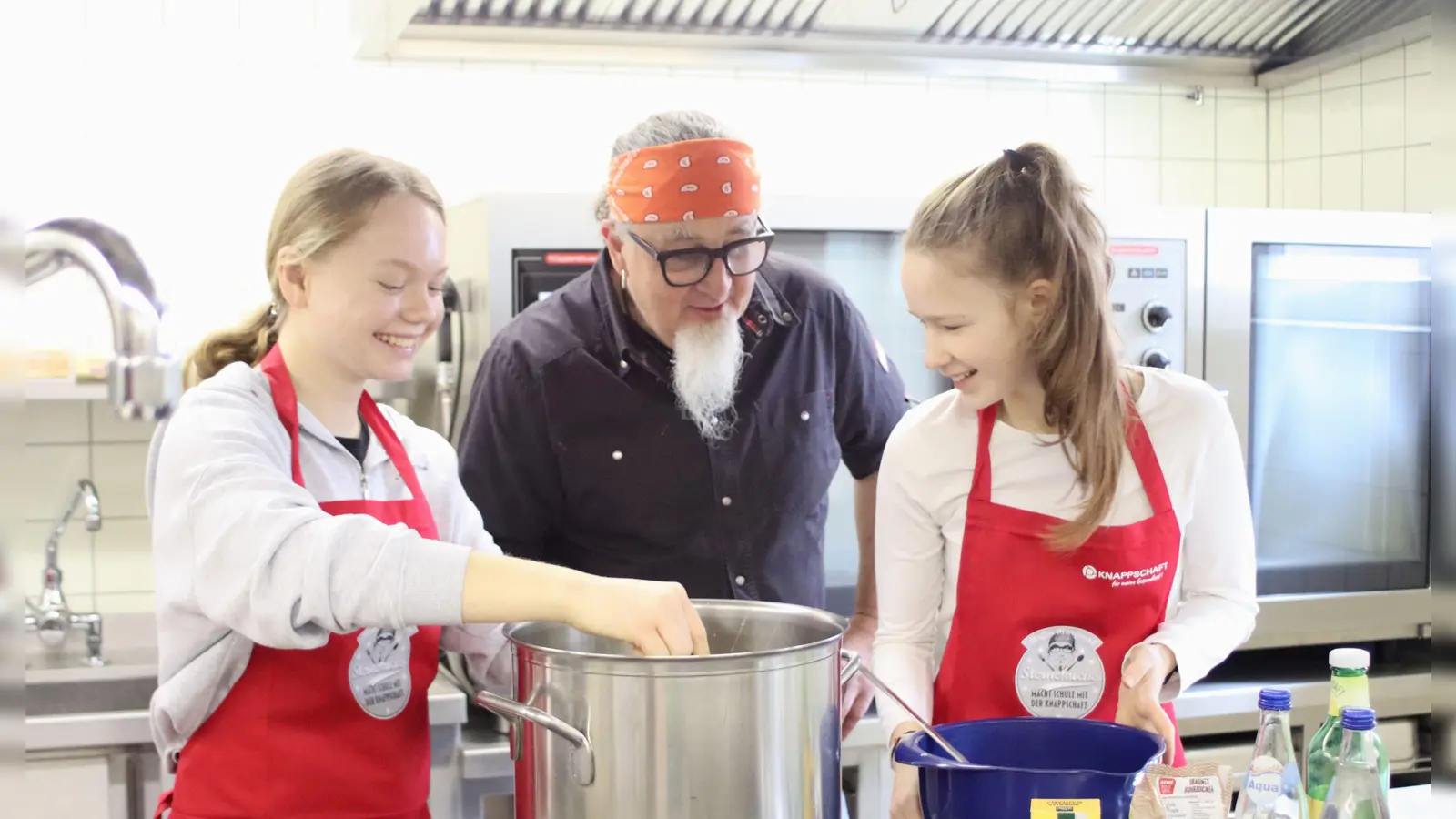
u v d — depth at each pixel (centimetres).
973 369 121
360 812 112
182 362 133
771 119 252
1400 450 225
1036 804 84
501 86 236
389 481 121
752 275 141
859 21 225
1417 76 246
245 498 100
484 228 176
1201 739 210
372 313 110
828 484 162
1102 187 274
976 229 116
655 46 227
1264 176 285
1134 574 123
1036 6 227
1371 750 93
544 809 90
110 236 55
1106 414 121
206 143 219
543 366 150
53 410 216
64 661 198
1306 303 218
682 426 152
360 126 229
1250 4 238
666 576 156
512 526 156
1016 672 125
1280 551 218
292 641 96
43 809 163
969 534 127
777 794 88
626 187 137
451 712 163
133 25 214
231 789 110
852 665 100
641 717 85
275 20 222
